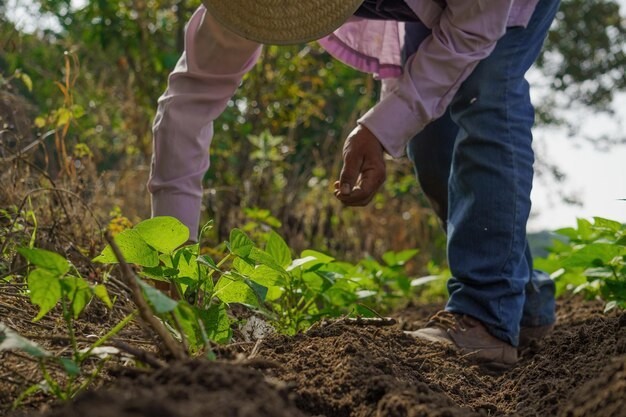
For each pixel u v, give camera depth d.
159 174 2.46
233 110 5.54
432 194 3.04
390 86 2.99
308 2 2.12
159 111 2.49
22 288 2.49
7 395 1.71
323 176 6.34
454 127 2.89
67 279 1.73
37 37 5.28
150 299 1.59
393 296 4.13
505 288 2.64
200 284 2.15
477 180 2.60
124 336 2.20
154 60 5.75
